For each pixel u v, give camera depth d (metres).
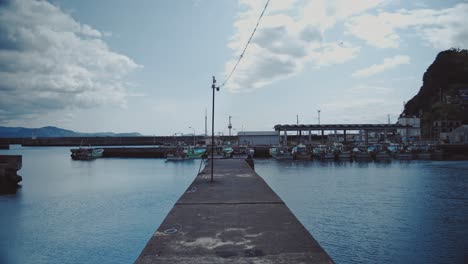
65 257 13.65
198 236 5.96
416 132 91.06
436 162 57.00
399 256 13.29
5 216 20.30
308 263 4.62
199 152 66.75
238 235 6.02
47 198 26.28
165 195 27.33
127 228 17.56
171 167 52.41
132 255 13.81
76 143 143.75
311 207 21.64
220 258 4.84
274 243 5.54
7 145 123.44
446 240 15.04
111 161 65.31
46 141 144.25
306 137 114.88
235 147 75.94
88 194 28.02
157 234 6.09
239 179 14.46
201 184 12.86
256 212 7.95
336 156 64.31
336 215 19.50
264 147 75.62
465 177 36.53
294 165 53.62
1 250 14.36
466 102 112.00
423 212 20.09
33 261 13.23
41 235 16.45
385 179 35.25
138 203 24.08
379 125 85.38
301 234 6.08
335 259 13.07
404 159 64.19
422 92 138.12
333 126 84.69
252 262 4.67
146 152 74.75
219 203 9.05
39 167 53.34
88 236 16.28
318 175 39.38
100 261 13.24
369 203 22.84
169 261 4.73
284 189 28.84
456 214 19.58
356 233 16.14
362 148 72.00
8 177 31.33
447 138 88.62
